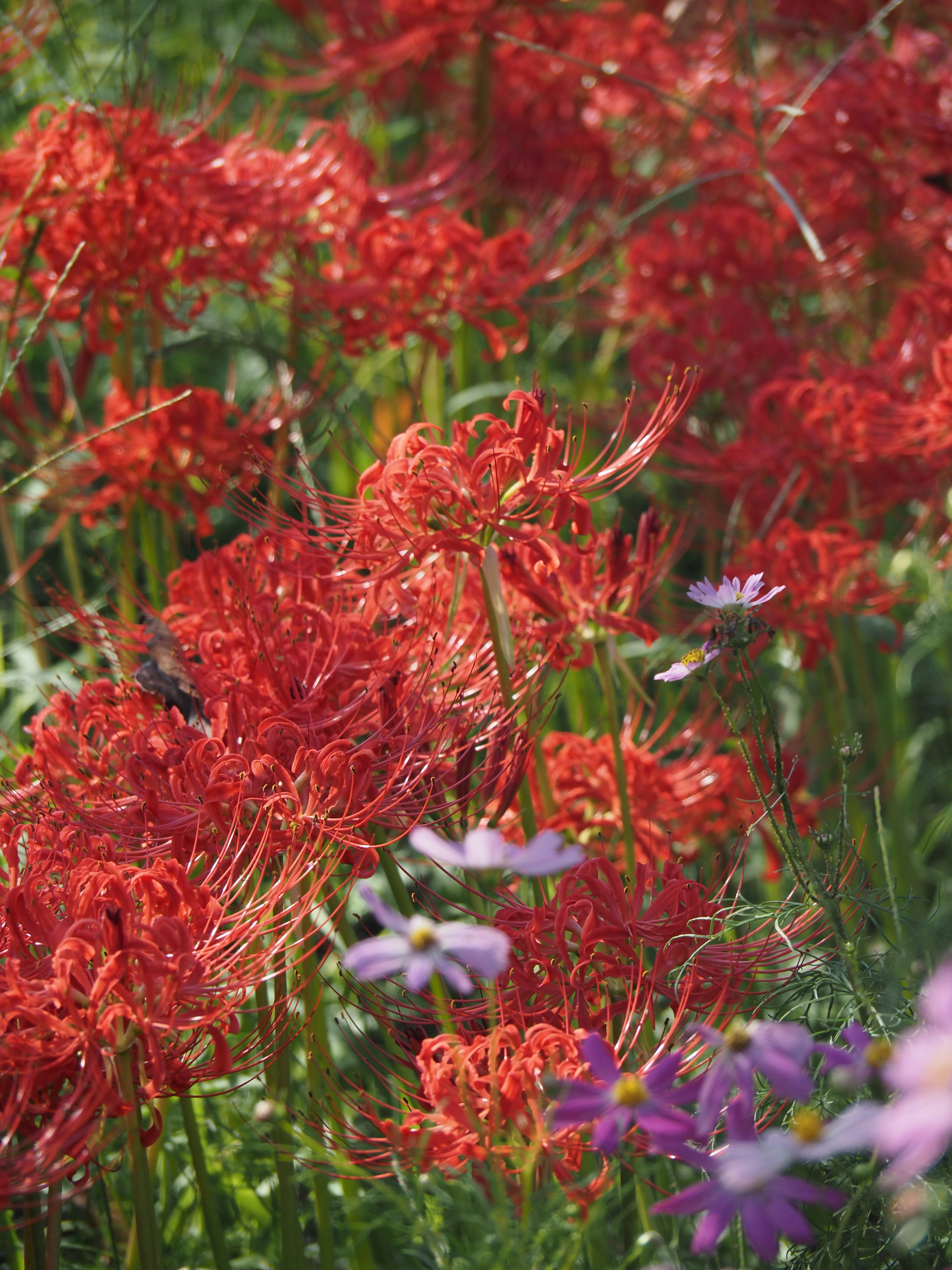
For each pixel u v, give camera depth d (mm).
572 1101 991
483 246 1452
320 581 1194
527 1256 1023
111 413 1511
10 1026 1033
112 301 1480
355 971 988
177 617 1241
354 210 1578
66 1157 1031
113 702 1185
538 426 1126
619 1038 1112
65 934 1039
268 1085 1139
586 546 1201
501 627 1151
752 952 1115
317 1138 1116
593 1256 1116
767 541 1520
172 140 1400
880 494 1604
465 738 1175
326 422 1578
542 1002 1095
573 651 1223
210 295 1519
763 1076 1110
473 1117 1029
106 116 1345
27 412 1568
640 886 1120
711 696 1429
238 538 1228
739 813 1386
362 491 1149
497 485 1126
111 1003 1021
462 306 1474
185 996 1034
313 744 1130
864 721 1682
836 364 1633
